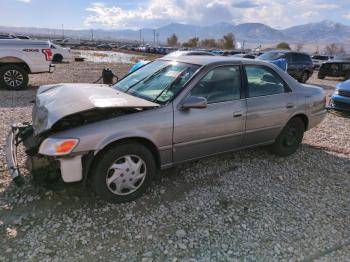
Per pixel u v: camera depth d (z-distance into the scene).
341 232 3.10
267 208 3.47
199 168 4.36
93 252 2.67
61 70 16.81
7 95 9.02
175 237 2.91
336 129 6.81
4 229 2.89
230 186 3.92
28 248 2.67
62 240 2.79
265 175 4.27
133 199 3.44
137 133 3.23
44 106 3.43
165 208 3.37
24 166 3.99
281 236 3.00
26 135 3.75
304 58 16.09
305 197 3.75
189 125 3.60
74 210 3.23
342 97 7.98
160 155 3.50
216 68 3.90
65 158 2.97
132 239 2.86
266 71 4.46
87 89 3.84
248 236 2.98
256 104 4.21
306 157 5.01
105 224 3.04
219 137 3.94
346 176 4.39
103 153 3.15
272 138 4.63
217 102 3.87
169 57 4.55
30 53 9.94
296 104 4.70
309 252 2.80
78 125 3.13
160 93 3.71
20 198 3.37
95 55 44.66
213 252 2.74
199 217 3.24
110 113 3.30
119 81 4.57
